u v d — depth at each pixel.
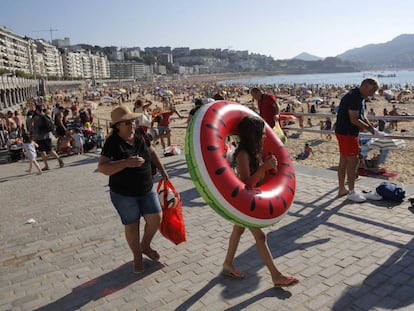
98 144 13.39
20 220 5.75
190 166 3.07
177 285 3.48
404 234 4.21
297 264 3.71
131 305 3.21
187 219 5.20
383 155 10.05
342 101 5.23
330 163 12.50
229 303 3.13
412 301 3.02
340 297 3.13
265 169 3.09
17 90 57.38
